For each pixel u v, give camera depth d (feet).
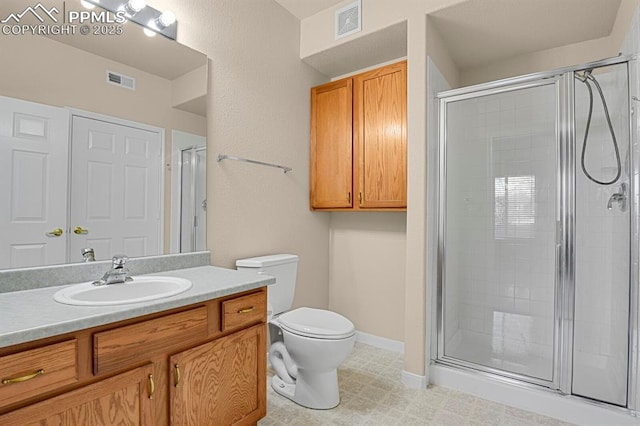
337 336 5.73
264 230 8.00
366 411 6.05
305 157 9.33
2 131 4.21
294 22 8.94
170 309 4.01
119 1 5.37
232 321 4.74
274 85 8.29
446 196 7.59
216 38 6.86
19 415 2.88
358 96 8.57
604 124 6.20
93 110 5.07
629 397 5.49
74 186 4.85
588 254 6.47
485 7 6.67
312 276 9.58
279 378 7.02
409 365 7.02
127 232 5.44
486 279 7.99
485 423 5.71
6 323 3.05
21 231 4.35
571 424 5.68
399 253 9.04
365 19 7.92
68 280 4.73
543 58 8.43
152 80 5.80
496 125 7.40
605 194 6.23
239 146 7.36
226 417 4.66
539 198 7.25
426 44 6.96
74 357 3.22
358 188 8.55
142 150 5.66
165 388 3.98
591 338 6.40
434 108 7.47
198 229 6.52
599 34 7.65
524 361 7.18
